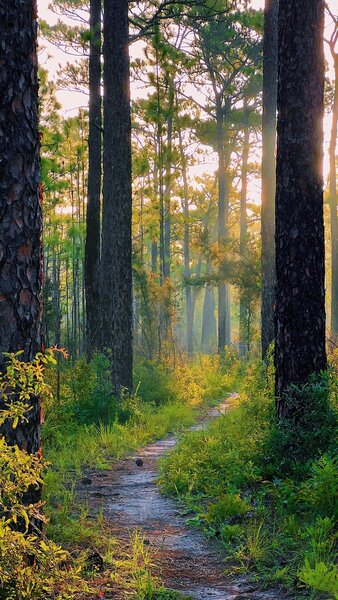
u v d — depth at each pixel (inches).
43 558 152.9
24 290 178.1
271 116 717.9
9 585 148.7
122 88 641.0
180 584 206.8
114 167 639.8
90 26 822.5
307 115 334.3
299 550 223.1
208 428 480.4
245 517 268.4
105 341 789.2
